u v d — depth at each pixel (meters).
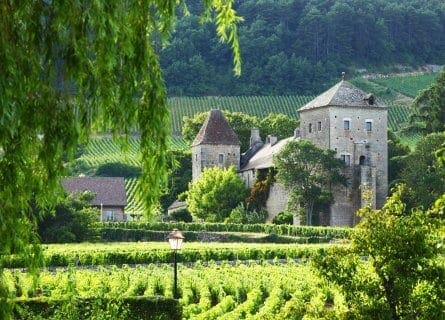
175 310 81.12
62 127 28.34
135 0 29.69
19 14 27.84
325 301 101.31
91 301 63.41
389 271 39.84
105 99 28.88
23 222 29.34
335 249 41.81
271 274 120.88
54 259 153.12
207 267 147.88
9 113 26.31
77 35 27.98
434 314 39.09
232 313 86.44
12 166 28.00
